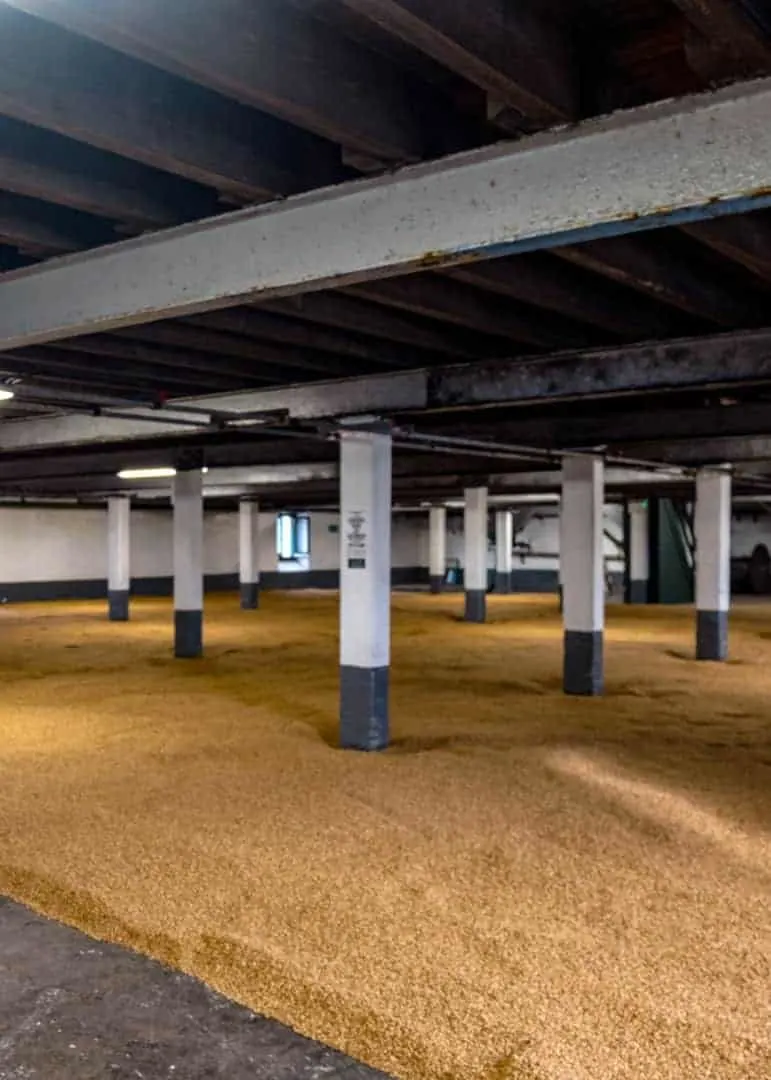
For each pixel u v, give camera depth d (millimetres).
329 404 6496
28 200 3420
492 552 27516
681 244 3941
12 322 3910
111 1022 2777
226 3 2203
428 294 4230
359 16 2346
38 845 4602
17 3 1978
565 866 4340
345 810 5203
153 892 3992
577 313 4371
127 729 7504
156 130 2625
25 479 14281
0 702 8789
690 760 6461
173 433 7488
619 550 24922
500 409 7789
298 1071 2529
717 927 3672
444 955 3404
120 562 17281
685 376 5020
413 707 8477
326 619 17609
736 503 20812
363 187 2891
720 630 11766
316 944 3490
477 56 2146
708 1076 2652
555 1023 2930
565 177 2547
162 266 3373
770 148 2246
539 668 11078
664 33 2414
